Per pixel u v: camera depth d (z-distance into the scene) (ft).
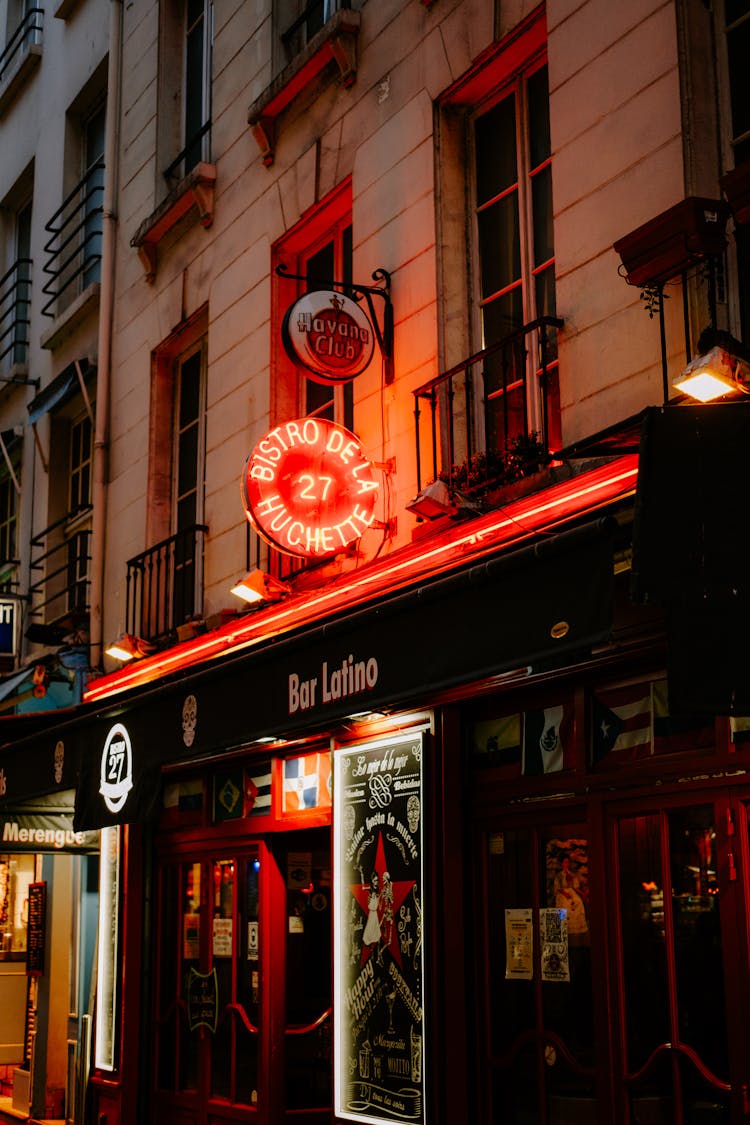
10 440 54.08
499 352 27.86
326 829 33.06
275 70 36.50
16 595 50.29
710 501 15.83
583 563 18.10
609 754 22.61
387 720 27.78
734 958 19.53
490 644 19.62
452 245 28.96
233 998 33.14
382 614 21.89
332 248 34.60
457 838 25.57
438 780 26.11
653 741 21.67
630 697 22.34
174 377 42.83
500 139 28.68
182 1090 35.32
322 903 33.01
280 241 35.65
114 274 46.29
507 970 24.50
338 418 33.24
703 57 22.50
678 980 20.65
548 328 25.90
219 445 37.93
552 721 24.02
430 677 20.80
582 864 23.04
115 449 44.91
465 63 28.43
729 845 19.89
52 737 34.55
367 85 32.01
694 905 20.56
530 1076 23.66
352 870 28.50
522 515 24.02
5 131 60.08
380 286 30.50
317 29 36.24
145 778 29.55
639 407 22.58
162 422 42.37
